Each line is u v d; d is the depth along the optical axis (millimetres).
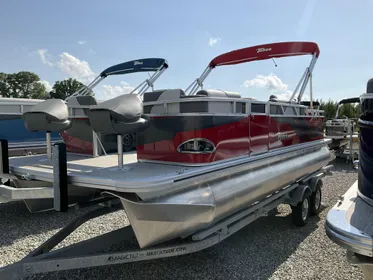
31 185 3221
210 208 2502
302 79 4848
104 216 4758
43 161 3430
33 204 3502
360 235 1941
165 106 3145
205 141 2732
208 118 2738
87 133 3924
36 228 4324
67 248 2445
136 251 2439
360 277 3000
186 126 2758
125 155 4047
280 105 4094
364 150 2557
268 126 3705
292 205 4359
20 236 4031
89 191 3312
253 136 3393
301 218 4410
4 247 3691
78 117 3936
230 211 2855
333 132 11773
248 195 3053
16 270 2166
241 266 3205
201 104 2863
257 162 3326
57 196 2484
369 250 1896
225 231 2932
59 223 4535
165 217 2273
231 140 3016
